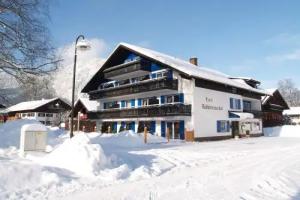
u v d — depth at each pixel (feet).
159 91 108.99
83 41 57.93
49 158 33.99
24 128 39.55
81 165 32.07
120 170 32.83
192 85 101.35
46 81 65.21
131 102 128.16
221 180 31.17
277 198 24.67
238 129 125.49
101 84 145.69
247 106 144.97
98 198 23.17
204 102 105.19
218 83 111.45
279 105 186.80
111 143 74.13
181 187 27.55
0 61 57.88
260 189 27.55
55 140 57.88
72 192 24.91
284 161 47.19
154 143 84.02
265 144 82.99
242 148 68.44
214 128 108.47
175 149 61.77
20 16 58.85
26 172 27.43
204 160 46.47
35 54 60.64
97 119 137.90
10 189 24.41
